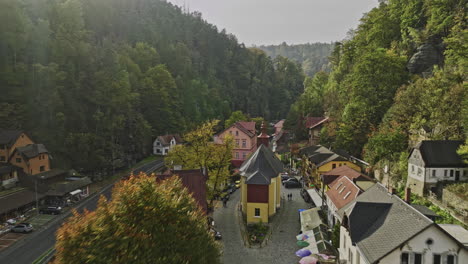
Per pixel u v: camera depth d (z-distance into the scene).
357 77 68.19
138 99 110.00
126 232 17.17
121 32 151.12
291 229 47.19
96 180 78.94
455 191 37.84
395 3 80.56
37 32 84.12
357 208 28.09
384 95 64.94
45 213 56.31
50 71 79.50
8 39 76.50
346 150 68.12
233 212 55.91
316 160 62.69
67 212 57.31
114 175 84.50
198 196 41.59
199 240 19.45
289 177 76.31
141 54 136.62
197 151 56.00
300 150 80.56
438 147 43.03
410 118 53.66
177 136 118.81
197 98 144.00
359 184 44.12
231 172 76.25
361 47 86.25
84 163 78.88
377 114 64.69
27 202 55.94
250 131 95.44
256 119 146.62
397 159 51.41
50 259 38.66
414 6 73.44
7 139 68.44
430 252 22.08
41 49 83.69
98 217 18.19
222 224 50.09
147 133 107.50
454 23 62.38
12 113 75.19
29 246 43.09
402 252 22.36
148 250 17.00
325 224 42.12
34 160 68.81
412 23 73.62
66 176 73.69
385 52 69.75
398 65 65.06
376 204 28.11
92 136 81.56
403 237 22.80
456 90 47.31
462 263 21.86
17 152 67.31
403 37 74.00
